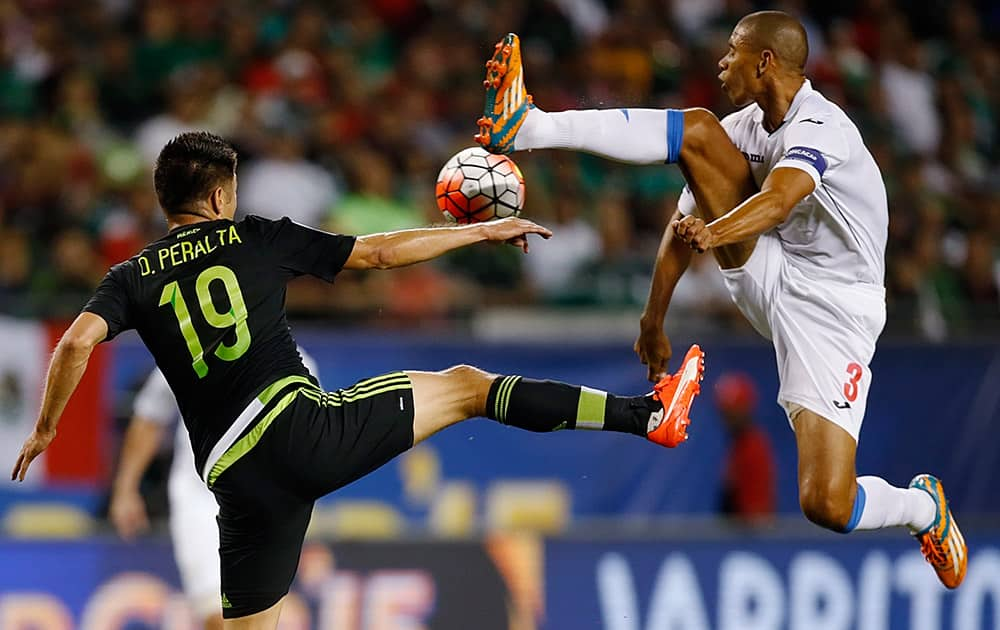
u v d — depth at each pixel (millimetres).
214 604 26734
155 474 33312
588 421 18172
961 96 49031
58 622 28516
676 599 29547
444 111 43344
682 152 18547
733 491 34938
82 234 36625
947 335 37281
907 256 39594
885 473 36188
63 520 33438
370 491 34688
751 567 29844
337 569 28891
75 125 40594
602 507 35156
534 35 46312
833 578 29984
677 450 35438
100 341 17516
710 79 45438
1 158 39000
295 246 18266
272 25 45500
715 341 35594
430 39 45125
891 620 29984
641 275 37219
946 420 36312
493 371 34969
